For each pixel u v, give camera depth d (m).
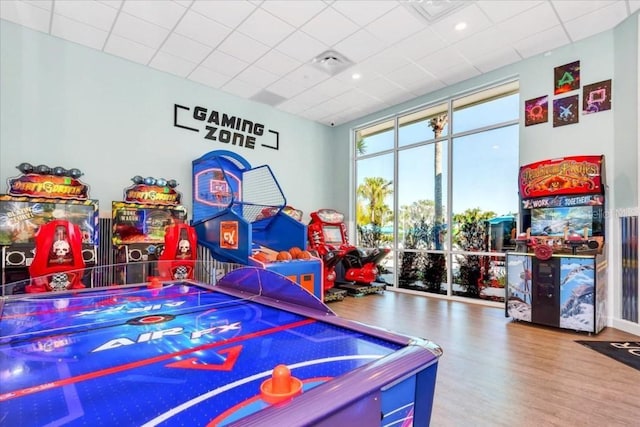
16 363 1.02
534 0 3.59
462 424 2.02
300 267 4.25
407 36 4.25
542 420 2.06
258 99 6.20
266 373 0.94
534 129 4.70
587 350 3.22
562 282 3.85
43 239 3.32
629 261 3.81
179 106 5.30
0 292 2.02
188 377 0.92
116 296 2.04
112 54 4.64
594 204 3.86
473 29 4.11
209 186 5.35
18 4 3.61
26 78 4.02
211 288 2.23
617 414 2.12
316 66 5.02
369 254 5.86
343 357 1.06
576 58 4.35
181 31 4.13
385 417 0.90
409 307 4.99
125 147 4.75
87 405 0.77
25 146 3.99
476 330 3.86
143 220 4.23
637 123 3.76
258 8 3.71
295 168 6.97
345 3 3.63
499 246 5.21
